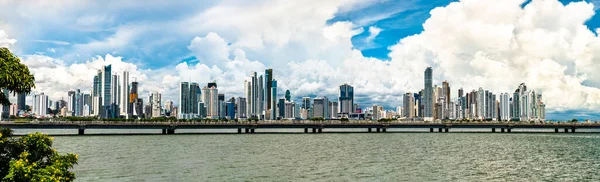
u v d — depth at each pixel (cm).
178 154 9712
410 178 6719
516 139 16275
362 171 7356
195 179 6462
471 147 12344
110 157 9025
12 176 2978
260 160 8731
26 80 3045
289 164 8169
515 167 8019
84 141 13500
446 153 10475
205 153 9975
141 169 7375
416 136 17888
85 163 8044
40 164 3266
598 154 10438
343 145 12650
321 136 17500
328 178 6650
